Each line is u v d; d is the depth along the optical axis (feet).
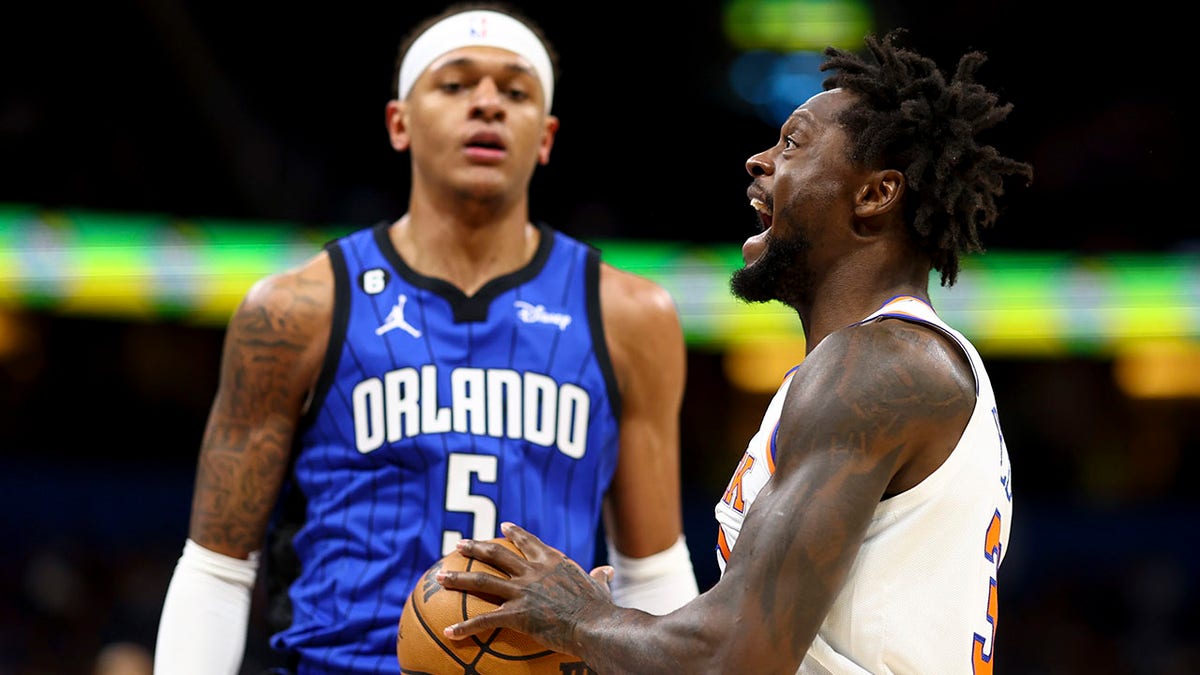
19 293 50.44
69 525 48.11
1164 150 61.72
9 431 56.54
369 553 14.15
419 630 11.05
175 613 14.29
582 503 14.73
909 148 10.52
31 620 46.16
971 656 9.91
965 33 65.00
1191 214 60.90
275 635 14.76
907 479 9.74
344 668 14.01
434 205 14.89
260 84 63.62
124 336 58.39
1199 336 53.88
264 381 14.39
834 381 9.64
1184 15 62.13
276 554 15.01
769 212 11.14
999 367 62.08
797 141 10.91
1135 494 58.80
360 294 14.71
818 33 66.33
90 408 57.57
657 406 15.35
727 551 10.78
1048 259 55.42
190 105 60.03
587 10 66.23
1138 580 50.37
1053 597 50.60
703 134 67.05
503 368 14.58
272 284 14.66
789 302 11.23
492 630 10.83
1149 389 60.64
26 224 51.47
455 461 14.23
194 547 14.46
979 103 10.66
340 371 14.46
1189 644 48.78
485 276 14.94
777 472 9.67
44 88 58.03
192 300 51.78
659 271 55.93
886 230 10.71
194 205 60.13
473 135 14.46
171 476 49.73
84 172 57.88
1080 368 61.26
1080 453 59.93
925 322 9.99
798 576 9.23
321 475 14.52
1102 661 48.70
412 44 15.40
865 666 9.72
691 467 61.16
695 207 66.49
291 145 63.67
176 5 58.39
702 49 67.15
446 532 14.14
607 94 67.15
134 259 51.55
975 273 54.85
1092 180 61.93
